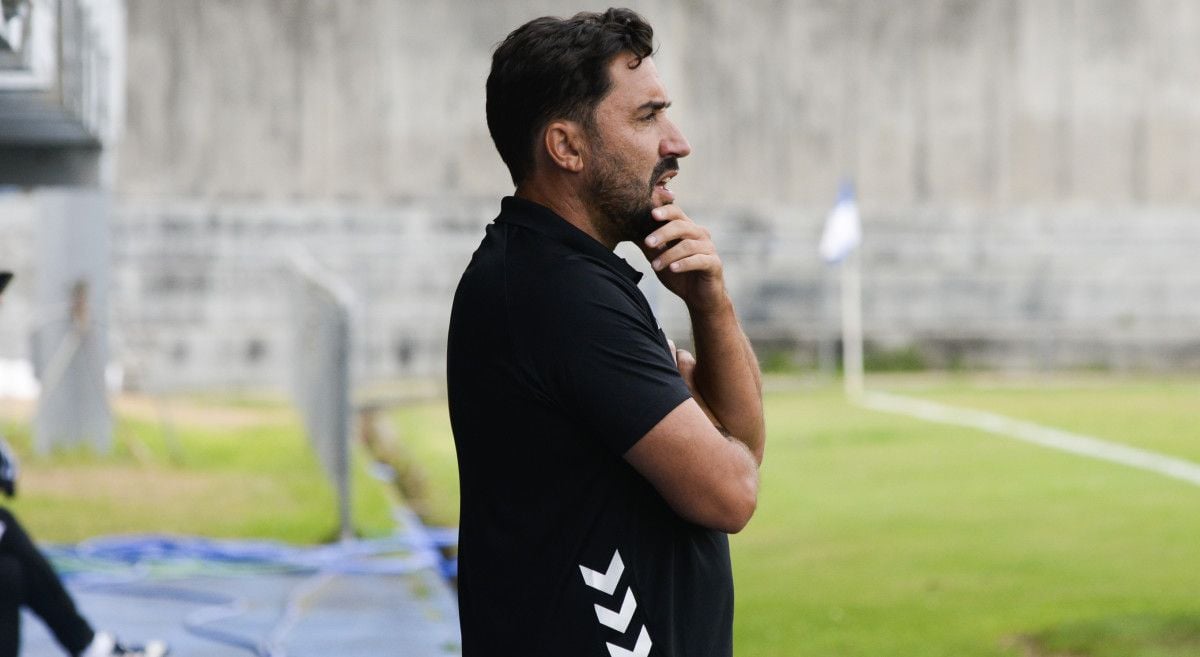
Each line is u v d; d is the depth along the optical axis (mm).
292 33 66750
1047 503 29391
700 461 6113
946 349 65875
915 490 31609
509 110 6547
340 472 25797
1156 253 70000
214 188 65938
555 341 6137
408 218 66062
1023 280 68062
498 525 6371
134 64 65250
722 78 70375
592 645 6160
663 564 6324
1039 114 71812
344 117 67312
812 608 19844
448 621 18984
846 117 71125
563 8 68812
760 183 70625
